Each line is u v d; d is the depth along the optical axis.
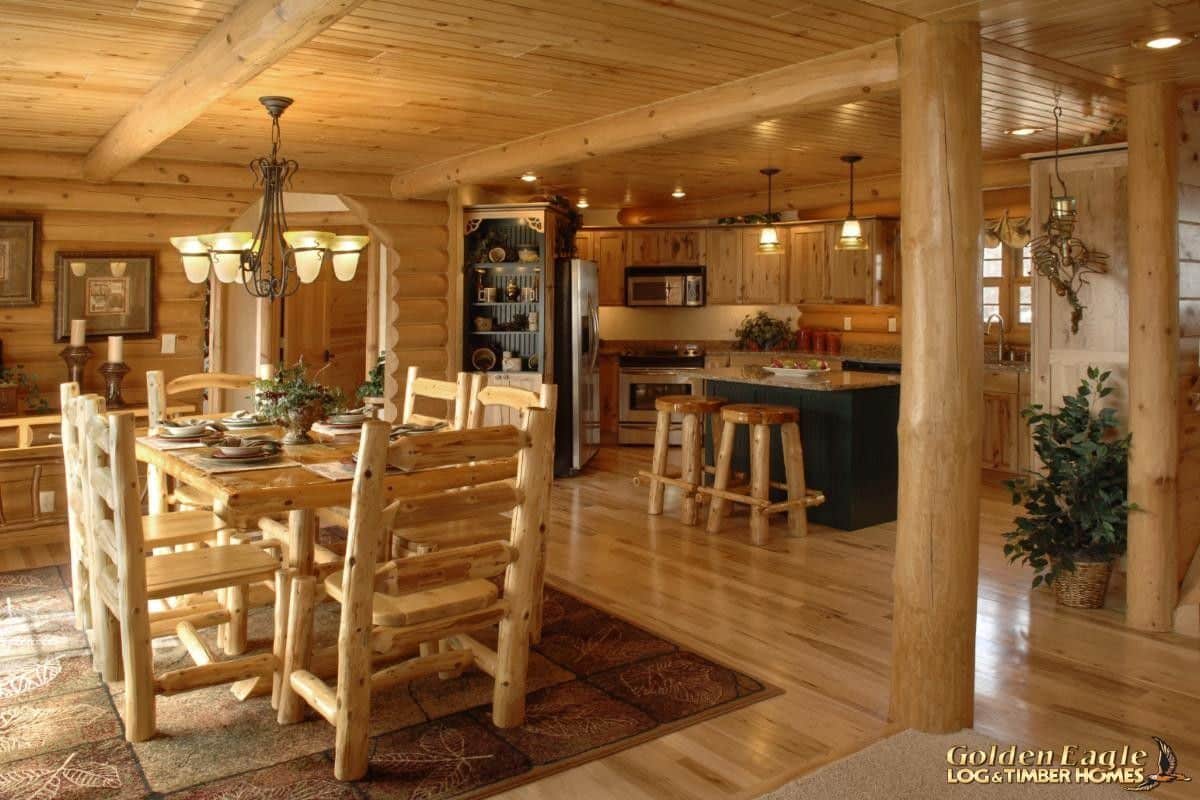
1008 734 2.96
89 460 3.23
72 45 3.31
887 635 3.83
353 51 3.47
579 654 3.62
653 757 2.81
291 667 2.99
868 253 7.88
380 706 3.17
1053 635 3.83
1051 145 5.73
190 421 4.28
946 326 2.82
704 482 6.39
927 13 2.76
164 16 2.99
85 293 5.62
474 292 7.21
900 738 2.90
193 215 5.95
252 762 2.77
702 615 4.08
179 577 2.97
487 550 2.89
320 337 8.05
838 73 3.50
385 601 2.84
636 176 7.05
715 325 9.20
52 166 5.42
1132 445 3.93
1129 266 3.92
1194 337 4.11
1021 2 2.70
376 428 2.56
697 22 3.10
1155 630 3.88
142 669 2.87
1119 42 3.21
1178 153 3.91
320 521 5.51
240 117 4.64
